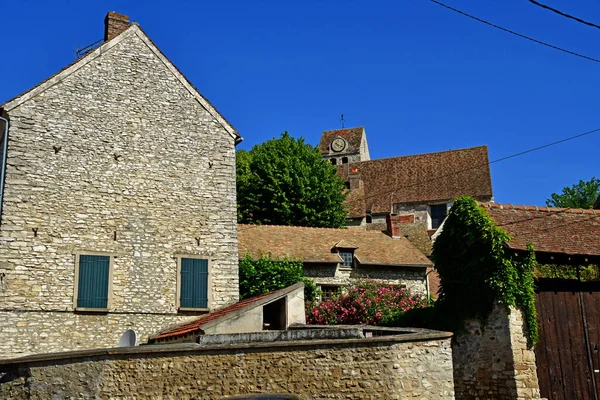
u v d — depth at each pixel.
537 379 15.93
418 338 13.86
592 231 18.31
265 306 18.53
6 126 18.28
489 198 46.16
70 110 19.16
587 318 17.11
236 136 21.56
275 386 13.26
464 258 17.27
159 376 13.23
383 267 27.50
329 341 13.51
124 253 18.92
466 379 16.62
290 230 28.77
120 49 20.38
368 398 13.23
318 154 40.00
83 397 13.11
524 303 16.16
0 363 13.70
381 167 52.12
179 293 19.34
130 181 19.53
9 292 17.22
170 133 20.50
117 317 18.42
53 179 18.45
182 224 19.97
